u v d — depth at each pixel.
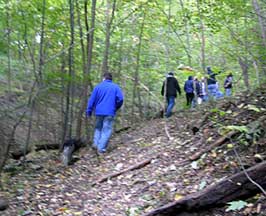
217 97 11.53
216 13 10.97
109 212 5.22
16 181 7.10
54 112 12.88
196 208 4.36
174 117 10.86
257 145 5.33
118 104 8.64
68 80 9.60
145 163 6.65
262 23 9.00
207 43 14.93
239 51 12.73
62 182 6.89
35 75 8.86
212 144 5.98
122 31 14.51
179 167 5.91
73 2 10.55
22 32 9.91
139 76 16.77
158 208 4.54
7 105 10.24
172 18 12.76
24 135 11.24
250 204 4.21
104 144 8.46
